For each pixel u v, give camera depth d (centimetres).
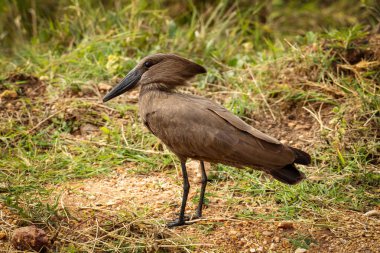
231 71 1470
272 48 1505
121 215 1010
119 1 1755
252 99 1355
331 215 1029
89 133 1291
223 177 1155
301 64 1402
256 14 1758
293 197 1075
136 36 1562
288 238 969
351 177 1132
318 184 1111
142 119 1067
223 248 946
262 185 1117
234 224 1005
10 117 1303
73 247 928
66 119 1315
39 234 922
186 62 1080
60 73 1474
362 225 1001
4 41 1720
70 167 1170
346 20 1666
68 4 1773
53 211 992
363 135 1222
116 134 1268
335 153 1184
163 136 1027
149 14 1689
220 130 984
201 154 996
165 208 1055
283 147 959
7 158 1188
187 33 1606
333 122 1254
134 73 1105
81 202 1059
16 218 991
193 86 1431
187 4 1775
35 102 1365
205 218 1020
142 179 1152
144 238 957
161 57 1082
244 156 970
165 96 1052
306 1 1747
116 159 1209
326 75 1383
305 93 1338
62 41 1623
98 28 1639
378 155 1182
